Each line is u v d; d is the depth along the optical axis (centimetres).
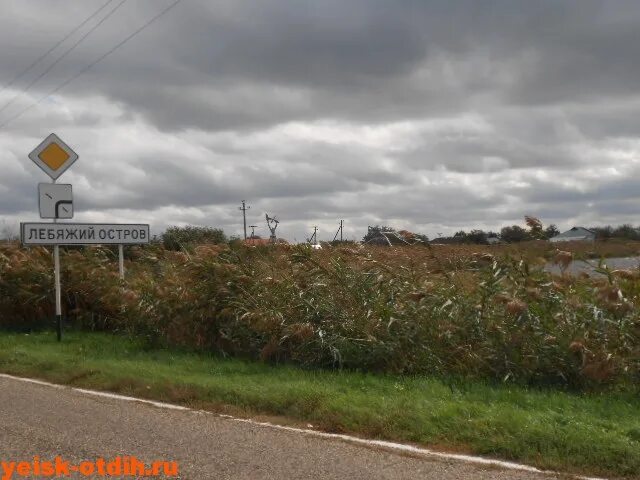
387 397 882
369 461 677
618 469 647
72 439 747
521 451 691
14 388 1035
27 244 1455
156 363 1183
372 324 1095
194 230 2811
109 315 1606
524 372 977
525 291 1002
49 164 1464
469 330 1027
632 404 848
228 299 1256
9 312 1706
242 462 673
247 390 931
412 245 1179
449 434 746
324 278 1188
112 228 1562
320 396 880
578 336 954
